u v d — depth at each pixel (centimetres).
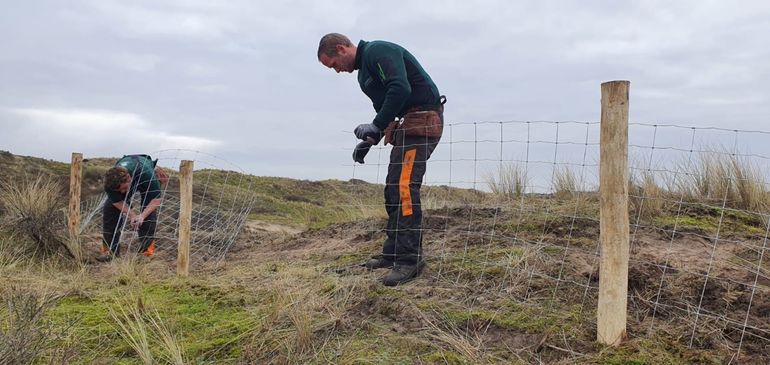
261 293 462
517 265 444
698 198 650
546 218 573
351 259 546
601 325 322
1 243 628
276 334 375
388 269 480
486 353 331
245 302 445
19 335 342
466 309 384
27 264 603
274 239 791
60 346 366
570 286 404
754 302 367
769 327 339
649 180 641
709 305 372
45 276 548
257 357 351
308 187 1731
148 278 543
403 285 434
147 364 338
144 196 686
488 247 510
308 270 508
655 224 554
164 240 787
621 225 314
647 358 304
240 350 362
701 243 493
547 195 730
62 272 577
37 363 340
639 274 400
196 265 641
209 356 360
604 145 314
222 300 450
